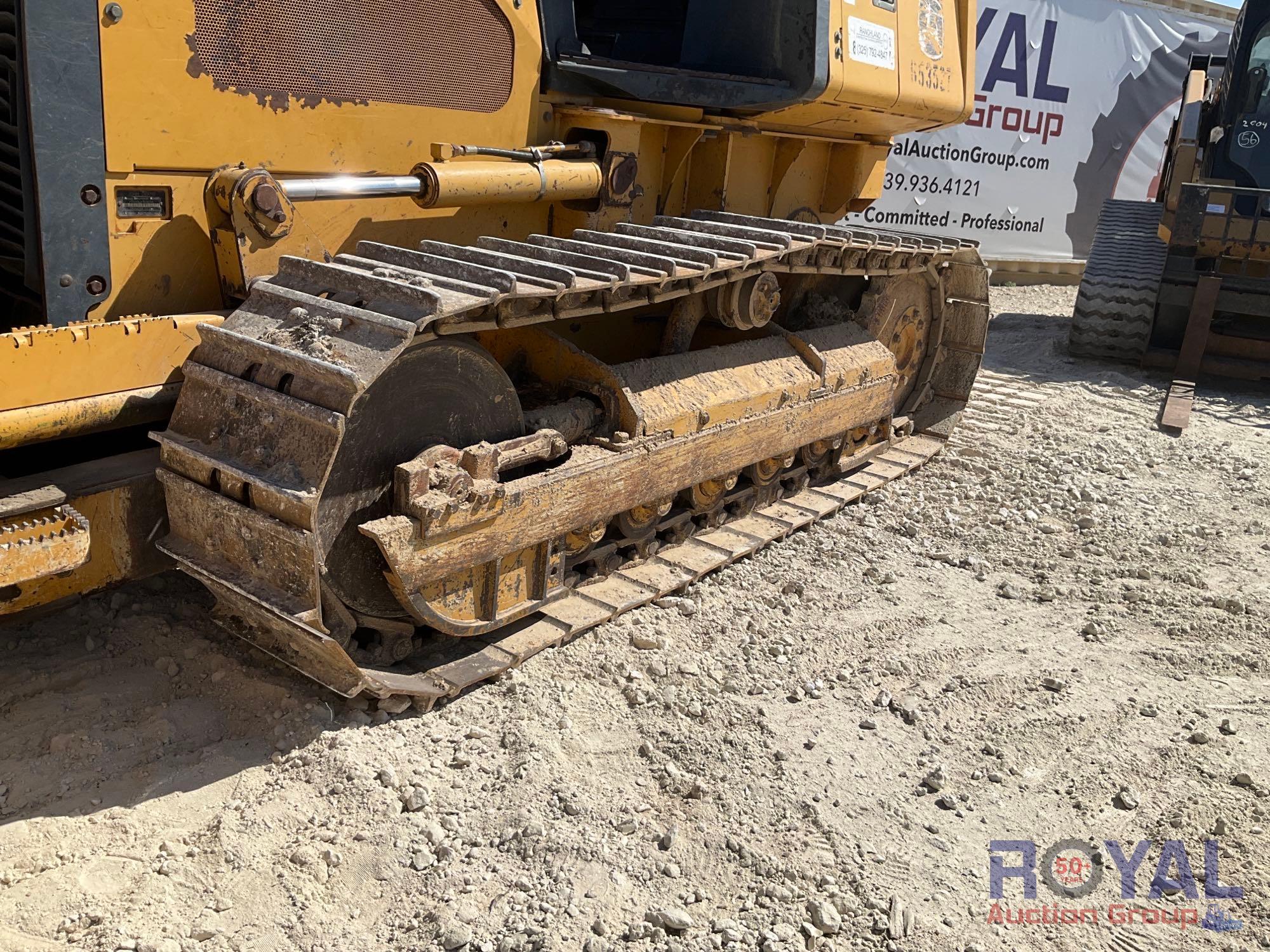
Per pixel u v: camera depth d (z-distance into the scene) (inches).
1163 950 107.4
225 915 102.4
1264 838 124.2
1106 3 504.7
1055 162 523.2
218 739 127.4
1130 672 160.9
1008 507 222.7
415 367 129.6
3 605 116.4
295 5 133.6
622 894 108.7
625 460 155.1
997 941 107.3
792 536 199.6
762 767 130.6
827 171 230.2
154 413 127.2
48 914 100.5
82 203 119.8
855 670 155.2
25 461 132.6
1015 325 437.7
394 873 109.0
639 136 178.4
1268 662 165.2
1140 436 285.3
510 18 159.6
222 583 121.6
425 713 134.0
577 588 164.6
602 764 128.6
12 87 115.6
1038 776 134.0
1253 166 355.3
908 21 208.7
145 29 120.8
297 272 131.3
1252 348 343.9
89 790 116.4
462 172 147.2
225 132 130.7
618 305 147.8
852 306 235.0
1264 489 247.3
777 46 184.9
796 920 107.5
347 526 127.2
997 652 163.6
